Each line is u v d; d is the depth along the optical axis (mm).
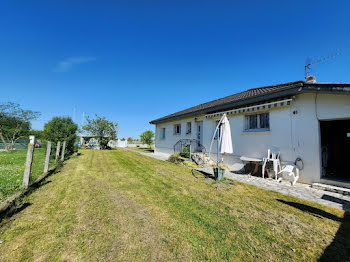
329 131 8289
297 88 5953
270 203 4238
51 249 2352
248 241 2668
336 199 4562
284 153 6852
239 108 8633
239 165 8734
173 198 4496
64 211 3564
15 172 6477
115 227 2982
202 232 2896
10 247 2365
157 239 2660
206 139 11266
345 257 2307
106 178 6566
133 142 45625
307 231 2971
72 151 13852
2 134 17516
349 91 4707
